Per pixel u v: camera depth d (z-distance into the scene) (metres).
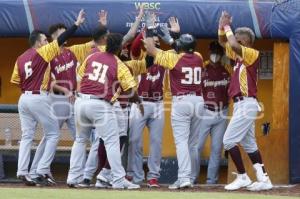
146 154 38.88
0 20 36.72
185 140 32.75
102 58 31.50
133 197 27.67
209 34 35.91
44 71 32.72
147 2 36.09
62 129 37.72
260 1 35.59
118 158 31.64
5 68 41.06
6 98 40.94
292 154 35.06
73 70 34.25
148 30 32.44
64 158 37.88
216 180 36.12
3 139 37.72
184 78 32.38
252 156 32.59
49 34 35.03
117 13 36.22
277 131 35.53
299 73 34.91
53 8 36.47
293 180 35.06
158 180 37.19
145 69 33.66
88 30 36.38
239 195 29.42
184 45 32.44
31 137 33.22
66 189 30.98
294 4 34.91
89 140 34.84
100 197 27.47
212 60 35.69
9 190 29.67
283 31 35.06
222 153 37.53
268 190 32.25
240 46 31.64
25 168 33.09
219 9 35.78
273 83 36.16
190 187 32.69
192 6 35.88
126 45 34.03
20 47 41.09
